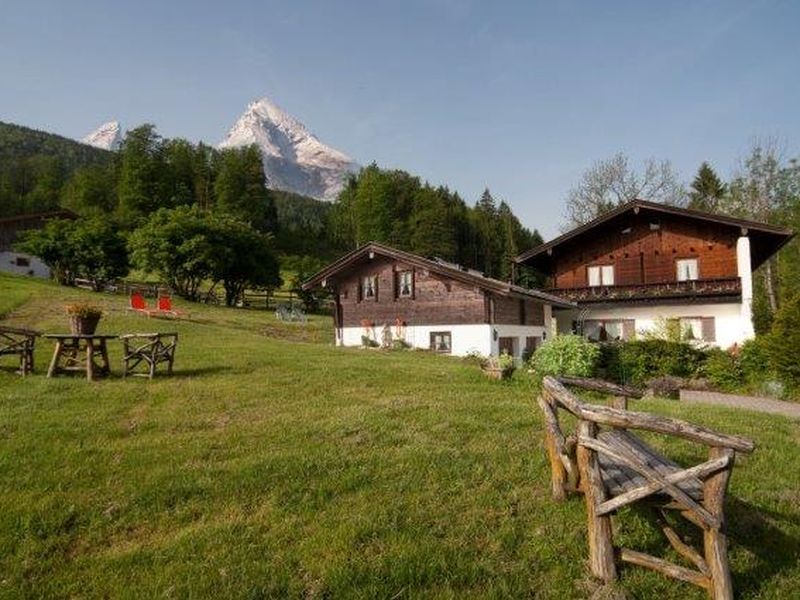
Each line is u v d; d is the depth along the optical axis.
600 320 34.12
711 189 71.88
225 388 11.42
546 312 32.75
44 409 9.26
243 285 55.09
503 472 6.57
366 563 4.54
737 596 4.27
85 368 13.00
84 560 4.66
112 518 5.37
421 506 5.63
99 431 8.02
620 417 4.10
